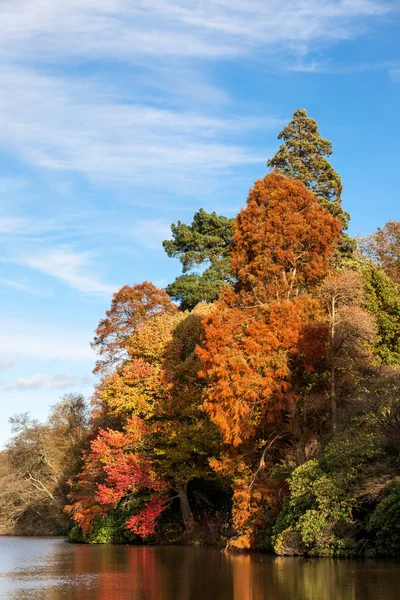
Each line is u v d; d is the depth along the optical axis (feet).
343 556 88.84
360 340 109.91
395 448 91.04
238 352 107.14
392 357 117.60
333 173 178.29
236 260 122.11
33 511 245.04
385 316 121.19
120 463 134.21
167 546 129.49
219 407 106.52
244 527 108.47
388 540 84.28
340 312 110.83
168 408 133.59
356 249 193.06
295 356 109.29
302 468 94.73
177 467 132.57
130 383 139.74
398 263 179.52
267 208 120.67
